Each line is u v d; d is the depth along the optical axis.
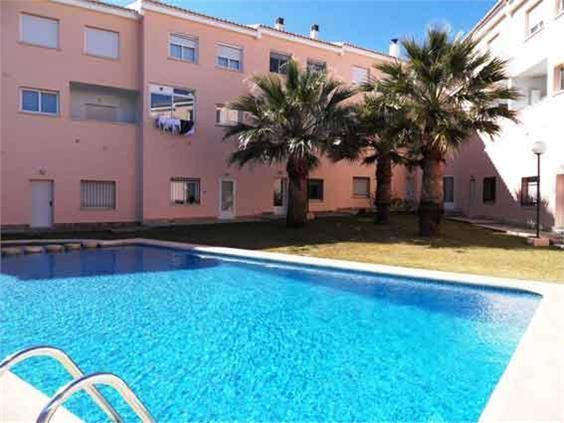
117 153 21.55
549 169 17.59
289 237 18.03
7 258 14.20
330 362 6.15
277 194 26.83
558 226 17.25
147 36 21.73
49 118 19.80
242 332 7.41
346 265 12.16
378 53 29.58
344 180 29.16
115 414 2.99
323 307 8.98
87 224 20.80
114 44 21.44
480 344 6.84
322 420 4.57
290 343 6.90
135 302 9.23
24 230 19.34
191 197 23.56
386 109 16.75
